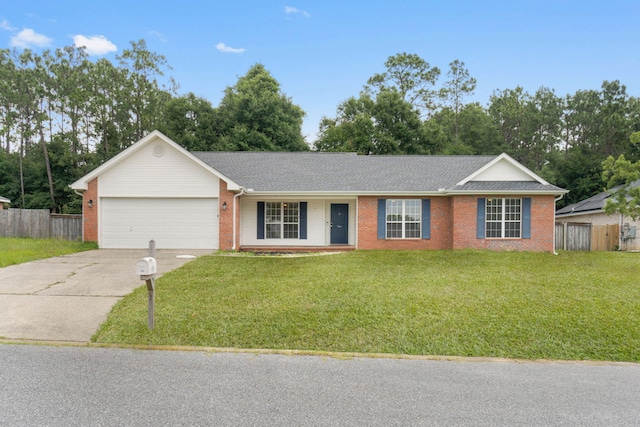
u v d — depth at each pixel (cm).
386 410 334
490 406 345
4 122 3384
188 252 1414
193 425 305
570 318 589
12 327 545
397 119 3538
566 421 320
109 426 301
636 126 3328
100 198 1498
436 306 644
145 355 457
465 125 3994
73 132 3609
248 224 1722
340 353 469
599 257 1341
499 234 1579
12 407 330
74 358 445
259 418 317
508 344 500
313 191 1605
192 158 1482
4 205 2991
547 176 3183
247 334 523
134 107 3750
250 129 3300
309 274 923
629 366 445
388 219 1650
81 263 1090
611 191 1462
